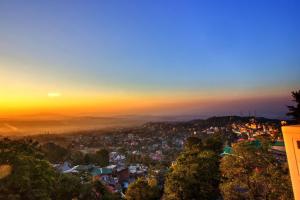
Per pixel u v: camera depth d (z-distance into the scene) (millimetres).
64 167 72312
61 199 22516
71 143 164000
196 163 28781
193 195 28047
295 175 7883
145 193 38188
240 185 19953
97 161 96375
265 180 18531
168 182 29078
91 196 24891
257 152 20047
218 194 28219
